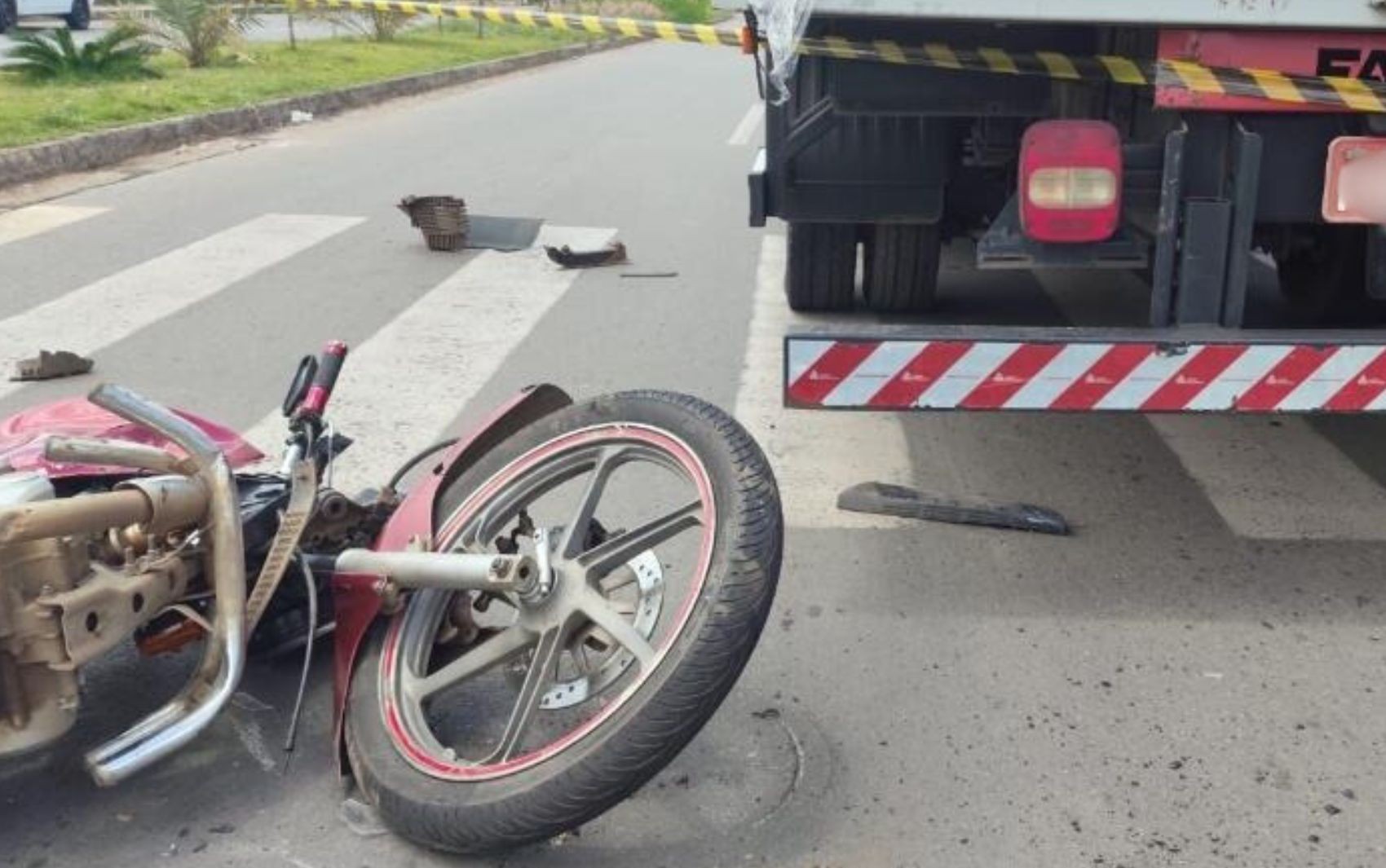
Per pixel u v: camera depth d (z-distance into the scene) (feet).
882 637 12.26
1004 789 10.14
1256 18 11.68
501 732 10.58
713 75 73.10
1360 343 11.93
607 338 21.53
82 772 10.28
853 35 12.81
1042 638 12.23
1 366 19.71
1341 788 10.13
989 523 14.46
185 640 10.07
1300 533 14.33
